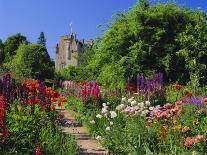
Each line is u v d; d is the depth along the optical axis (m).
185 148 10.08
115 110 15.16
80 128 15.62
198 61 21.06
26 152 9.77
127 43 21.28
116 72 20.98
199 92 18.38
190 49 21.27
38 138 10.54
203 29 21.53
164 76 21.36
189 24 21.62
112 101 18.30
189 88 18.70
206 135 9.88
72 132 14.36
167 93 17.61
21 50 50.97
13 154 9.28
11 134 9.83
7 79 12.23
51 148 10.03
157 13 21.44
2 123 8.98
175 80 21.38
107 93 19.39
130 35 21.22
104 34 21.91
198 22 21.84
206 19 22.09
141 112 13.01
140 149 10.46
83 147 12.26
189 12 22.25
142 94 16.61
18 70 39.00
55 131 12.40
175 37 21.52
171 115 11.67
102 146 12.15
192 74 20.91
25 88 13.00
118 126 12.37
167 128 11.06
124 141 11.42
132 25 21.19
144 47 21.03
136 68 20.80
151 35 21.20
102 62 22.05
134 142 11.04
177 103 12.46
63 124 16.16
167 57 20.89
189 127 10.98
